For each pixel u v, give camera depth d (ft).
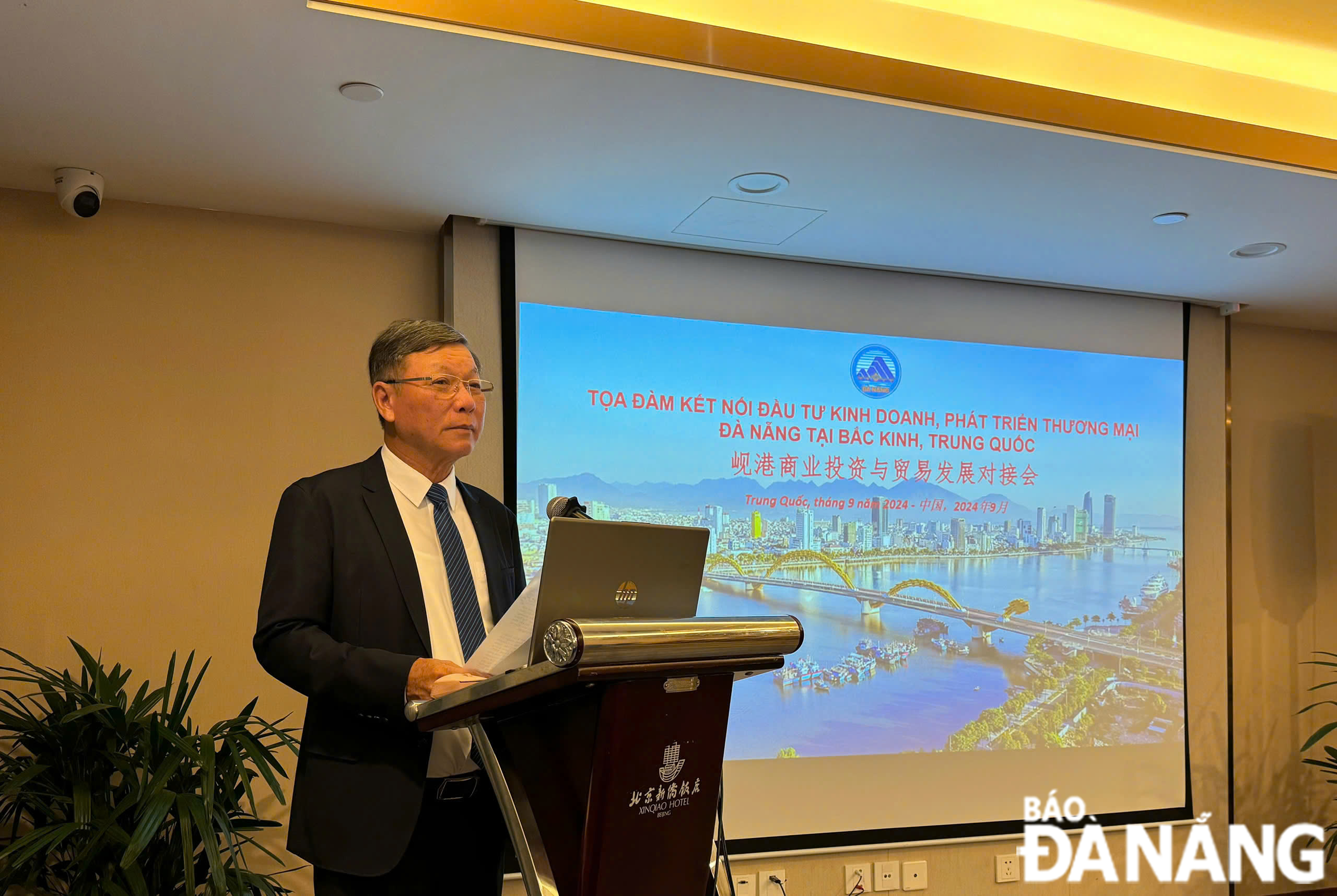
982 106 8.49
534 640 3.86
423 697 4.46
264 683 10.57
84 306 10.32
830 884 11.85
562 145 9.16
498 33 7.30
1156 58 9.98
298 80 7.96
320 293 11.11
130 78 7.89
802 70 7.97
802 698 12.00
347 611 5.27
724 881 5.03
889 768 12.23
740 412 12.05
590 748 3.93
